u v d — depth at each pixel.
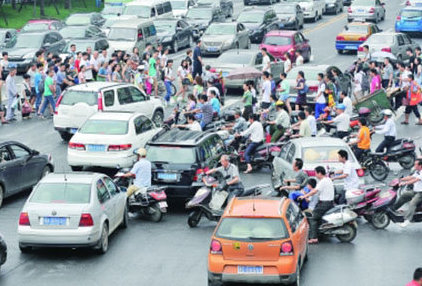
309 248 22.19
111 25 63.94
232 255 17.94
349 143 29.72
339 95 37.69
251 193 24.88
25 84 42.44
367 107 37.66
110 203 22.47
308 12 83.00
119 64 43.94
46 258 21.45
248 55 48.81
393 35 57.91
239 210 18.55
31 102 43.16
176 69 56.62
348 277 19.66
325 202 22.52
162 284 19.34
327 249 22.06
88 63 44.00
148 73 46.38
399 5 95.56
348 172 24.12
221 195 24.23
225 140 32.06
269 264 17.83
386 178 29.78
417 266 20.55
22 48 54.97
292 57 56.50
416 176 23.25
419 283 15.52
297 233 18.61
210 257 18.06
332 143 26.38
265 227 18.03
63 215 20.75
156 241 22.97
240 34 62.19
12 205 26.95
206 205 24.05
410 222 23.67
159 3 71.38
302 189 23.88
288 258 17.86
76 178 22.12
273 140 32.75
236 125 33.03
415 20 69.38
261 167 32.72
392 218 23.72
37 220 20.78
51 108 42.12
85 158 29.50
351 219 22.27
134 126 30.28
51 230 20.73
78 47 54.19
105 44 56.00
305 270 20.20
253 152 31.55
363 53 57.12
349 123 32.47
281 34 57.88
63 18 91.88
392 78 44.41
